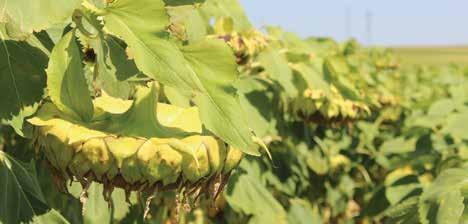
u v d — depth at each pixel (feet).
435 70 21.24
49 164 3.48
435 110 8.87
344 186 10.41
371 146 10.85
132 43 3.14
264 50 6.41
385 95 12.04
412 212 5.15
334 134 10.06
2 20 3.08
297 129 8.68
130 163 3.32
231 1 5.29
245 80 6.24
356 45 13.92
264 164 7.59
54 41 3.66
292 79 6.84
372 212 7.41
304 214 7.73
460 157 7.13
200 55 3.22
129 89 3.79
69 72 3.28
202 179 3.43
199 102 3.21
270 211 5.78
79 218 4.85
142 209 4.87
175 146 3.36
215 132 3.21
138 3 3.14
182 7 3.98
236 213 6.30
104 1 3.59
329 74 7.02
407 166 7.72
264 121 6.14
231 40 5.85
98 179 3.35
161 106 3.68
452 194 4.81
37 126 3.46
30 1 3.12
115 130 3.49
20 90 3.50
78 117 3.45
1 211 3.62
